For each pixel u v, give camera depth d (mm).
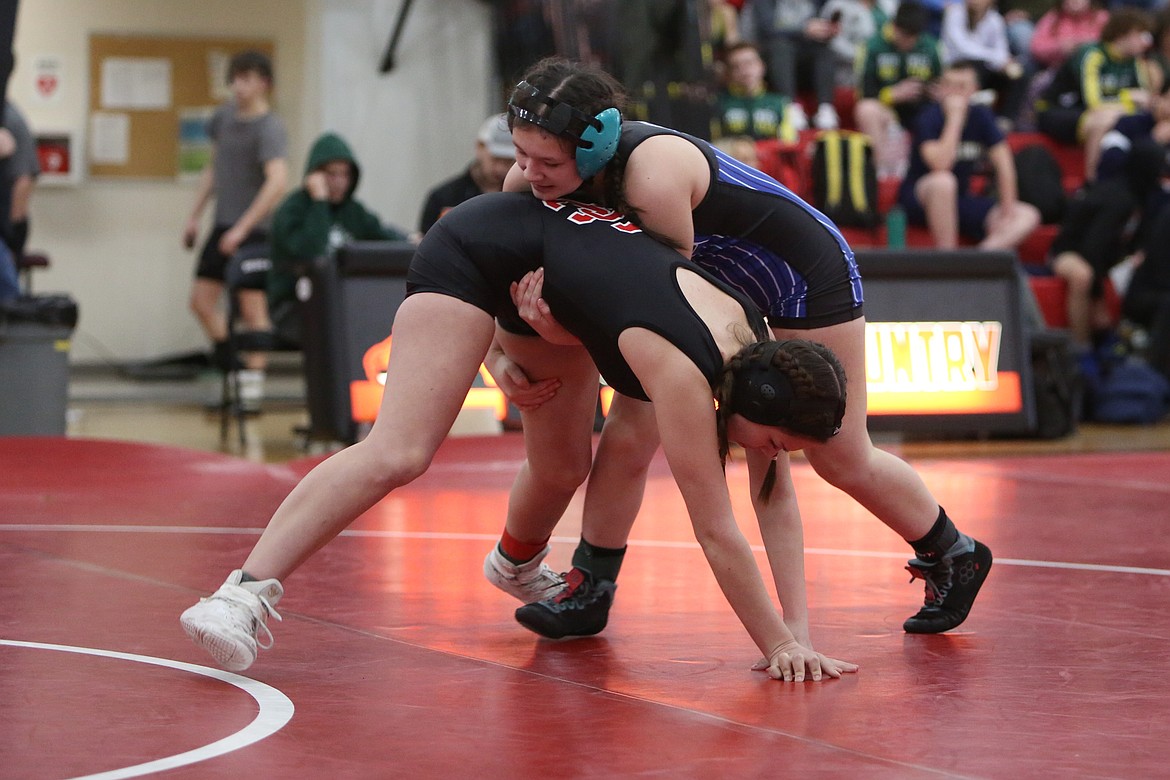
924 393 11594
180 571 5953
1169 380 14516
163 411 15086
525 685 4117
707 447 4074
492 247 4250
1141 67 16734
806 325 4664
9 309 11219
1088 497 8953
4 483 8797
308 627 4910
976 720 3783
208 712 3738
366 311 10852
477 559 6422
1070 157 16922
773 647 4266
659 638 4828
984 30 17609
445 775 3211
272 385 17391
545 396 4629
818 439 4051
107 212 18938
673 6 14445
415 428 4211
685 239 4320
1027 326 12867
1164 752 3492
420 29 18219
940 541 4930
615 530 4863
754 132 15125
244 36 19203
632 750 3436
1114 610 5406
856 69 17000
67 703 3805
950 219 14805
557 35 15664
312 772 3219
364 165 18234
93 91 18859
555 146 4117
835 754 3426
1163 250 14523
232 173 14484
